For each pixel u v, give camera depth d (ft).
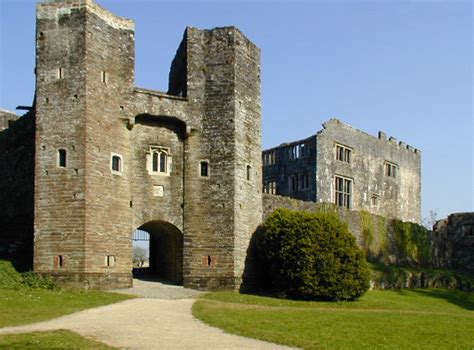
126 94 113.91
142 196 115.65
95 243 105.09
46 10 110.01
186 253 117.39
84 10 108.37
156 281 122.42
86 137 105.70
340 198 187.42
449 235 209.67
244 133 122.31
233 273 115.34
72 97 106.93
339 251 114.01
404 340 67.56
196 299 99.86
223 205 117.50
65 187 105.19
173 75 133.18
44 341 57.26
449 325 83.20
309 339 63.93
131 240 112.47
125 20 115.55
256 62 129.08
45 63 108.99
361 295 117.39
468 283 177.78
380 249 174.70
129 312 80.64
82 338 59.52
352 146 193.88
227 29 121.90
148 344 57.52
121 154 112.37
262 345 58.85
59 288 101.45
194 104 120.37
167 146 119.55
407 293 145.07
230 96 119.96
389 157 214.90
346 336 67.72
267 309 91.56
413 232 189.67
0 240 117.70
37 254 104.78
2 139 135.23
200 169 119.34
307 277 110.83
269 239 118.01
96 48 109.50
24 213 122.21
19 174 126.82
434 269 189.57
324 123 181.88
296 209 144.56
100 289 104.88
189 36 121.60
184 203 119.14
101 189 107.55
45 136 107.24
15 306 81.51
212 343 58.90
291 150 188.55
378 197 206.28
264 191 197.88
